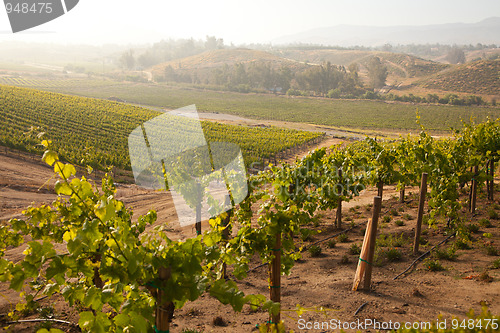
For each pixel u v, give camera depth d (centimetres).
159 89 16350
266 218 489
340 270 809
